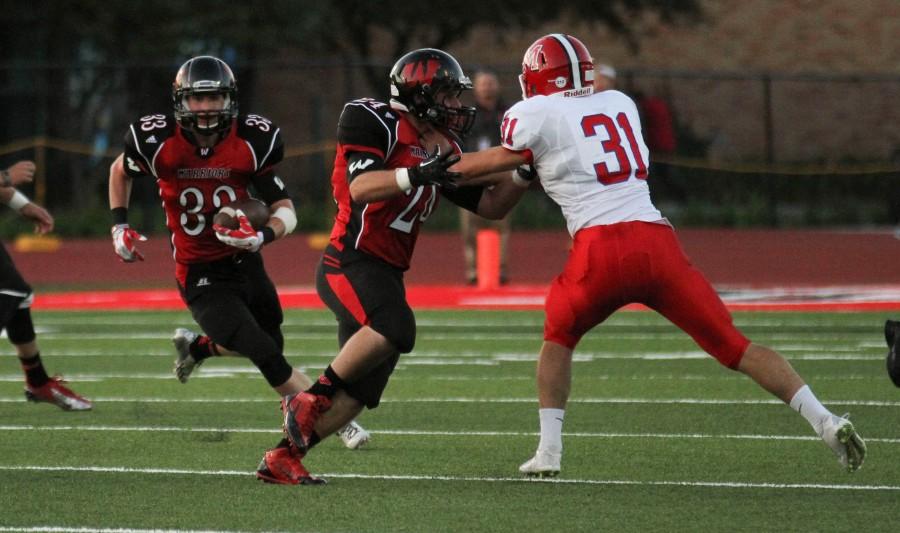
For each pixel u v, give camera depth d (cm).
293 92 10312
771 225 8800
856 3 10844
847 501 2128
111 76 8956
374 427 2847
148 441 2680
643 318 4919
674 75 8419
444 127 2253
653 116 8938
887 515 2031
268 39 8850
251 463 2452
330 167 8488
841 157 9600
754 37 10944
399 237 2259
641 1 10238
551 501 2134
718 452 2539
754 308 5097
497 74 8812
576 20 10019
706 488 2227
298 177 8956
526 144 2233
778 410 3017
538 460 2289
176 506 2103
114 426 2858
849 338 4272
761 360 2175
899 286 5800
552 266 6688
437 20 9619
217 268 2539
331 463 2456
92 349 4178
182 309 5309
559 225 8844
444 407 3102
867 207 8994
